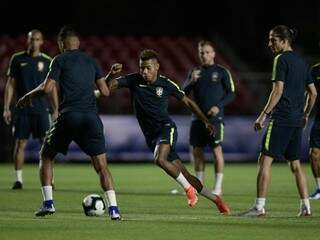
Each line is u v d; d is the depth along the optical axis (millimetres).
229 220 33688
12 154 82875
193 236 28547
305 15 105000
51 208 34594
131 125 83250
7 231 29562
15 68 50281
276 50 35406
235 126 84562
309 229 30703
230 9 106562
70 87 33375
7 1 102812
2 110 82188
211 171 73375
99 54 98938
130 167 77688
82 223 32062
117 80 36375
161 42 102688
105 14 105125
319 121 46438
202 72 48125
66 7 103562
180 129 82750
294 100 35031
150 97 36625
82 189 51875
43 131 51188
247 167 78125
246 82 92312
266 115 34531
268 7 105375
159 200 44031
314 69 45719
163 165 35906
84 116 33312
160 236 28438
